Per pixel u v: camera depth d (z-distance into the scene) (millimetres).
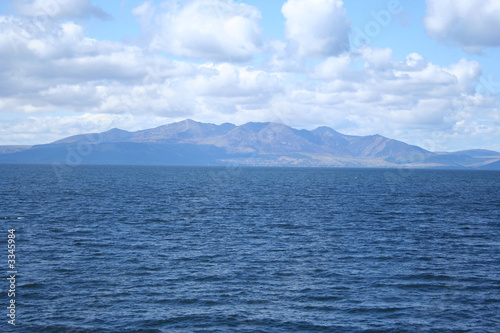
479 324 24297
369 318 24844
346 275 32938
